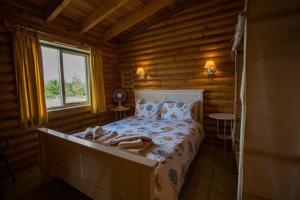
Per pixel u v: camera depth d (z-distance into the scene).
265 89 0.84
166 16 3.36
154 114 3.24
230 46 2.86
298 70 0.77
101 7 2.68
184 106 2.99
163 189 1.20
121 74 4.14
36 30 2.41
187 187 1.86
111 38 3.74
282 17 0.78
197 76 3.24
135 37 3.86
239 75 2.14
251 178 0.91
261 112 0.86
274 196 0.87
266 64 0.83
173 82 3.50
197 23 3.09
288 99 0.80
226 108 3.01
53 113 2.74
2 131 2.13
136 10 3.04
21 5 2.25
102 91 3.55
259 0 0.82
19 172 2.27
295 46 0.77
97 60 3.45
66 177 1.70
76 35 3.05
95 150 1.27
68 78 3.12
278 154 0.85
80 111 3.22
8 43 2.16
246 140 0.90
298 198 0.83
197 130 2.55
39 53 2.42
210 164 2.38
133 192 1.13
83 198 1.69
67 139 1.50
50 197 1.72
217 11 2.89
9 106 2.18
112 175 1.25
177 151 1.67
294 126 0.80
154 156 1.48
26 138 2.36
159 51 3.59
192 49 3.21
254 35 0.84
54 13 2.34
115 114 4.12
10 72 2.20
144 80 3.87
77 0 2.51
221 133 3.09
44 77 2.71
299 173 0.81
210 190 1.81
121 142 1.65
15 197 1.73
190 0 3.03
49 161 1.88
